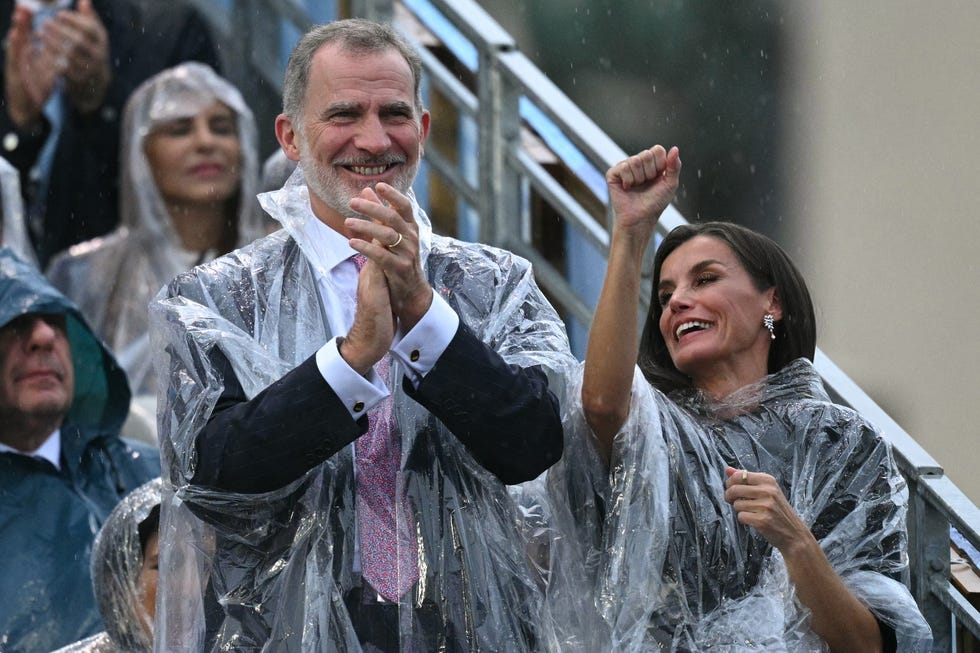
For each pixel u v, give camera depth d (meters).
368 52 11.30
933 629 14.01
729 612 11.74
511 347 11.48
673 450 12.05
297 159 11.58
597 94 30.22
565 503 12.00
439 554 10.90
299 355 11.14
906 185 31.22
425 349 10.64
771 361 12.94
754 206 30.89
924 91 31.33
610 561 11.74
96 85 22.05
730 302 12.73
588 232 18.53
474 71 20.06
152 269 20.97
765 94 30.78
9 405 16.16
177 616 10.93
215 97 21.22
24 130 21.80
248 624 10.74
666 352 13.14
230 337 10.98
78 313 16.62
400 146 11.28
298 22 22.50
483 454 10.83
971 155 31.03
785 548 11.58
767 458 12.24
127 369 20.48
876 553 12.27
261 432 10.41
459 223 20.31
